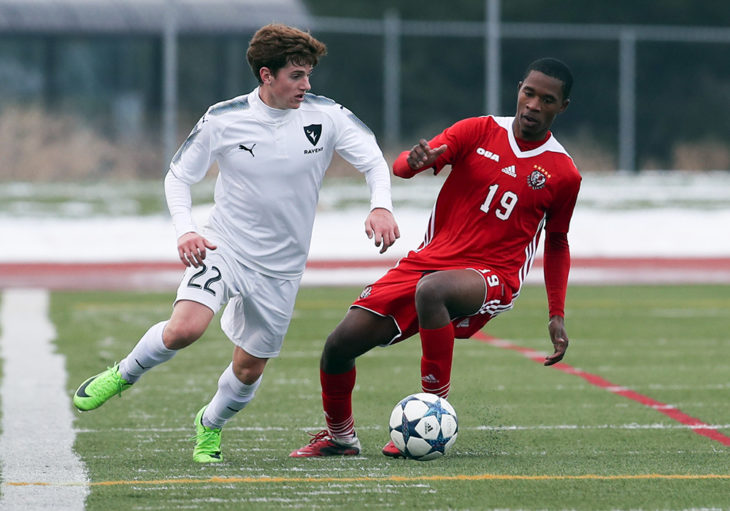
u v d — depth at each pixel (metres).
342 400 22.11
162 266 62.34
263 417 26.98
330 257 64.75
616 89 149.12
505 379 32.75
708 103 149.12
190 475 20.48
